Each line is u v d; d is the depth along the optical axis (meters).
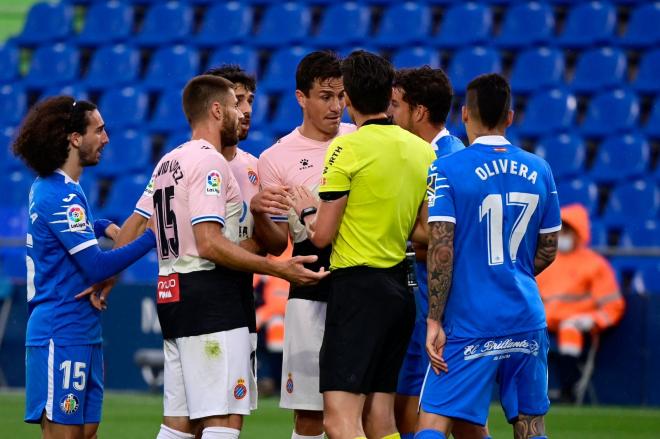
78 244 18.23
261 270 17.64
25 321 40.22
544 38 51.91
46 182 18.56
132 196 49.00
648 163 47.81
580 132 48.50
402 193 17.67
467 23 52.94
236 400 17.94
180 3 57.66
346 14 54.44
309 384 19.48
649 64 50.06
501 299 17.09
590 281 35.62
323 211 17.53
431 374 17.34
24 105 55.97
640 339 35.69
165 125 52.59
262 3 57.00
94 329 18.84
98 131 18.92
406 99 20.09
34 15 59.62
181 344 18.09
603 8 51.97
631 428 30.28
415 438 17.27
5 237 46.47
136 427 30.23
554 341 36.22
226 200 18.36
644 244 43.47
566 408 35.34
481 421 17.12
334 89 19.55
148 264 44.06
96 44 57.72
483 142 17.52
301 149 20.05
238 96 20.22
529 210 17.33
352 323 17.42
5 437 28.11
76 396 18.44
